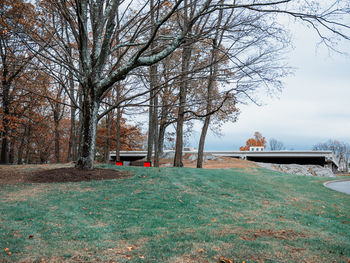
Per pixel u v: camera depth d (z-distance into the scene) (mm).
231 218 7805
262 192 12828
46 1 14328
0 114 20531
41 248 4887
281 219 8148
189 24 11727
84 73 13578
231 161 36062
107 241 5438
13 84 20531
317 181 19594
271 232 6473
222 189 12422
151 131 24641
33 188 10594
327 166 50781
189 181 13406
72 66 14016
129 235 5824
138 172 15070
